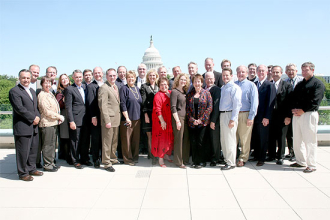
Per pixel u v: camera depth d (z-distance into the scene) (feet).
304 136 17.97
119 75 23.04
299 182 15.79
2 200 13.57
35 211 12.31
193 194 14.07
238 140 21.09
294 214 11.76
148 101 20.27
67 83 20.76
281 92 19.69
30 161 17.28
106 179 16.61
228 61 22.90
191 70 23.17
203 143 18.56
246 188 14.88
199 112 18.16
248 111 18.88
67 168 19.17
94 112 18.85
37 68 21.40
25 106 16.24
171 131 19.01
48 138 18.15
